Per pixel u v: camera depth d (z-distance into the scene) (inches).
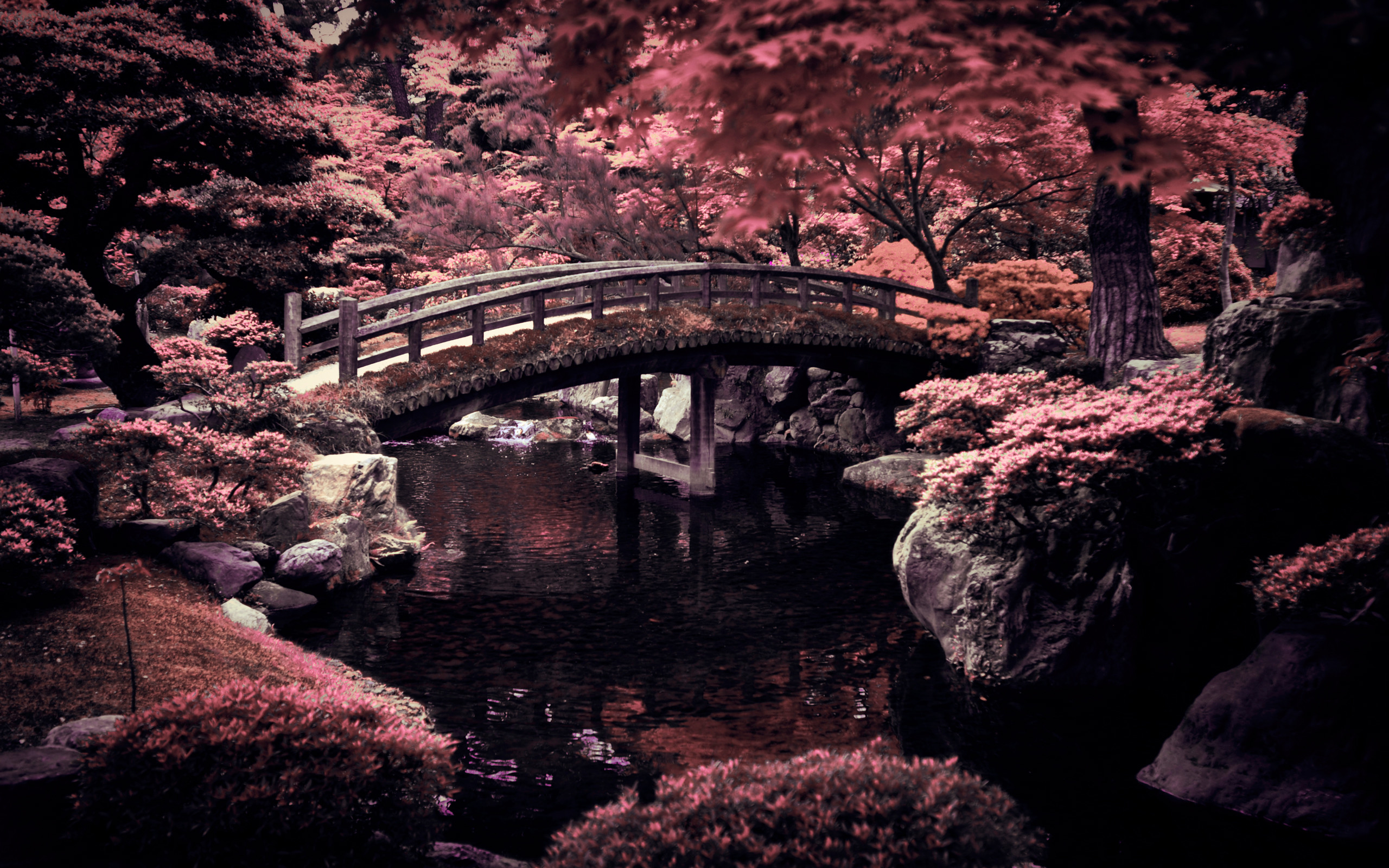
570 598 468.4
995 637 361.1
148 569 377.7
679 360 705.6
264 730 182.7
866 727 316.5
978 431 507.2
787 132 131.1
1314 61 139.9
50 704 244.2
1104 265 685.3
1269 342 398.0
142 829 170.1
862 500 720.3
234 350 789.9
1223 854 234.5
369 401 559.5
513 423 1075.9
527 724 315.6
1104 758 293.1
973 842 141.9
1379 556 272.2
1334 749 250.7
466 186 992.9
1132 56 144.6
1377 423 366.3
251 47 690.2
